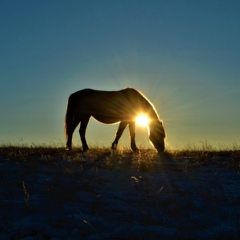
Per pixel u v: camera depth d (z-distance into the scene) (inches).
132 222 337.1
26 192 401.7
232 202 398.6
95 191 421.7
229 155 629.9
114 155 614.5
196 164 552.4
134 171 509.7
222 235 317.4
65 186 430.9
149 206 382.6
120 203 385.7
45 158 575.8
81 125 705.0
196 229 331.9
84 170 507.8
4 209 347.9
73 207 364.5
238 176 493.7
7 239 284.4
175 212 370.0
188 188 441.7
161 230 317.4
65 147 716.0
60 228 315.3
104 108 706.2
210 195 414.9
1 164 531.2
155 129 693.9
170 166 539.2
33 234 297.6
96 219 334.3
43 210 352.8
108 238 297.7
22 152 637.9
